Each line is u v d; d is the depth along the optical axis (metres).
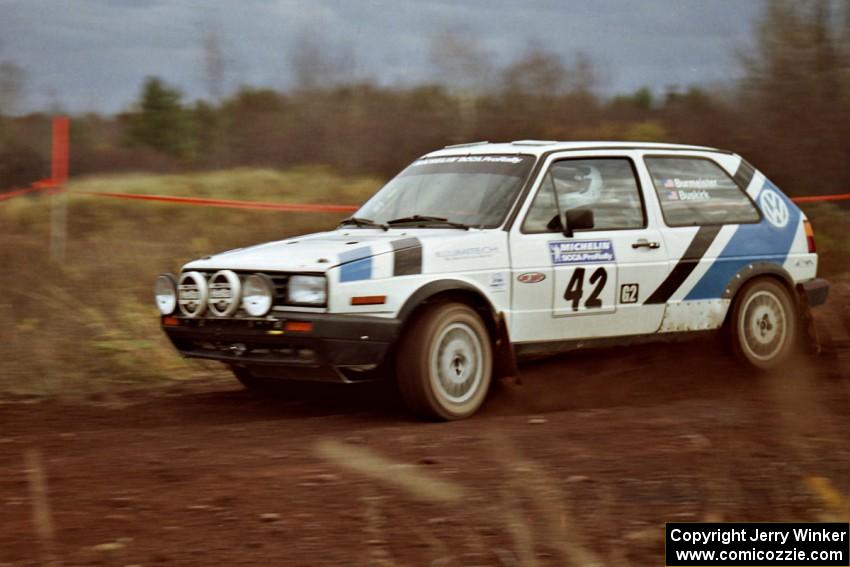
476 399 7.75
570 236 8.32
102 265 13.09
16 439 7.17
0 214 17.98
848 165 22.91
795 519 5.05
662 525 5.01
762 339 9.44
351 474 5.87
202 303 7.62
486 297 7.83
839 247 16.42
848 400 8.14
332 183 22.03
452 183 8.54
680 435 6.79
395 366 7.65
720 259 9.16
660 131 24.06
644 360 9.46
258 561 4.61
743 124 23.89
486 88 25.88
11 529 5.05
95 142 27.39
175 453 6.56
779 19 23.67
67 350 9.83
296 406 8.35
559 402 8.25
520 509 5.21
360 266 7.36
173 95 33.00
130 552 4.73
